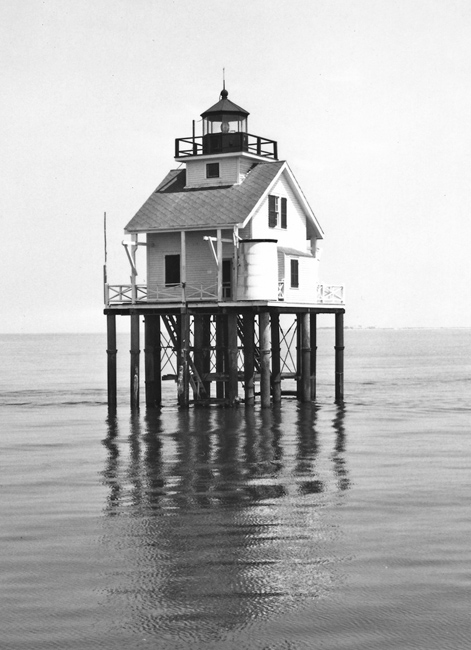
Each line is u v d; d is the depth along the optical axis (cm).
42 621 1822
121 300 5603
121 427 4809
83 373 11812
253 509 2761
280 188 5600
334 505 2809
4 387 8681
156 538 2422
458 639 1723
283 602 1914
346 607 1884
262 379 5359
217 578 2070
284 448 3978
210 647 1702
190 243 5419
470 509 2744
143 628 1784
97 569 2144
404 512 2706
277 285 5228
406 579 2048
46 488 3125
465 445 4088
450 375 10450
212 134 5591
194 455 3809
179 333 5572
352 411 5575
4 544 2366
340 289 6038
